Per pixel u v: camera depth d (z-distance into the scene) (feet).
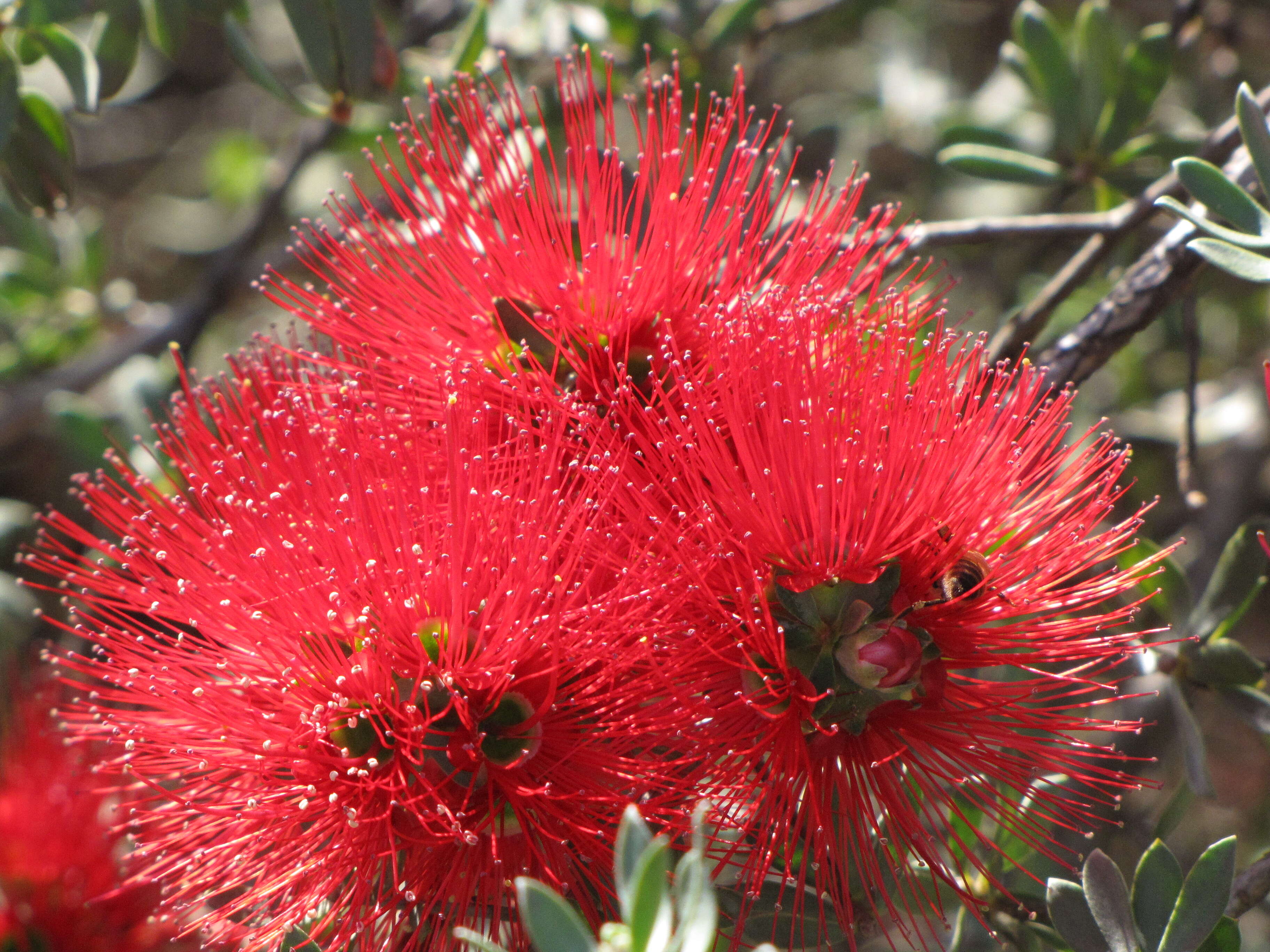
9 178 0.99
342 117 0.99
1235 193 0.77
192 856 0.78
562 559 0.77
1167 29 0.99
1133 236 1.03
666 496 0.76
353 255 0.84
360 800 0.76
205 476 0.81
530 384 0.81
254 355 0.86
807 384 0.76
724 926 0.78
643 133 1.03
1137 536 0.90
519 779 0.76
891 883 0.80
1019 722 0.78
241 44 0.98
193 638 0.78
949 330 0.83
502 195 0.83
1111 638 0.78
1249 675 0.84
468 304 0.84
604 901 0.76
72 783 0.86
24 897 0.84
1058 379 0.88
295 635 0.76
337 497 0.76
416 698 0.76
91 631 0.80
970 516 0.77
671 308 0.82
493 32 1.03
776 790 0.77
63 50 0.93
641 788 0.76
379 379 0.83
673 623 0.75
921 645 0.77
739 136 0.83
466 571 0.76
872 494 0.76
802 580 0.76
